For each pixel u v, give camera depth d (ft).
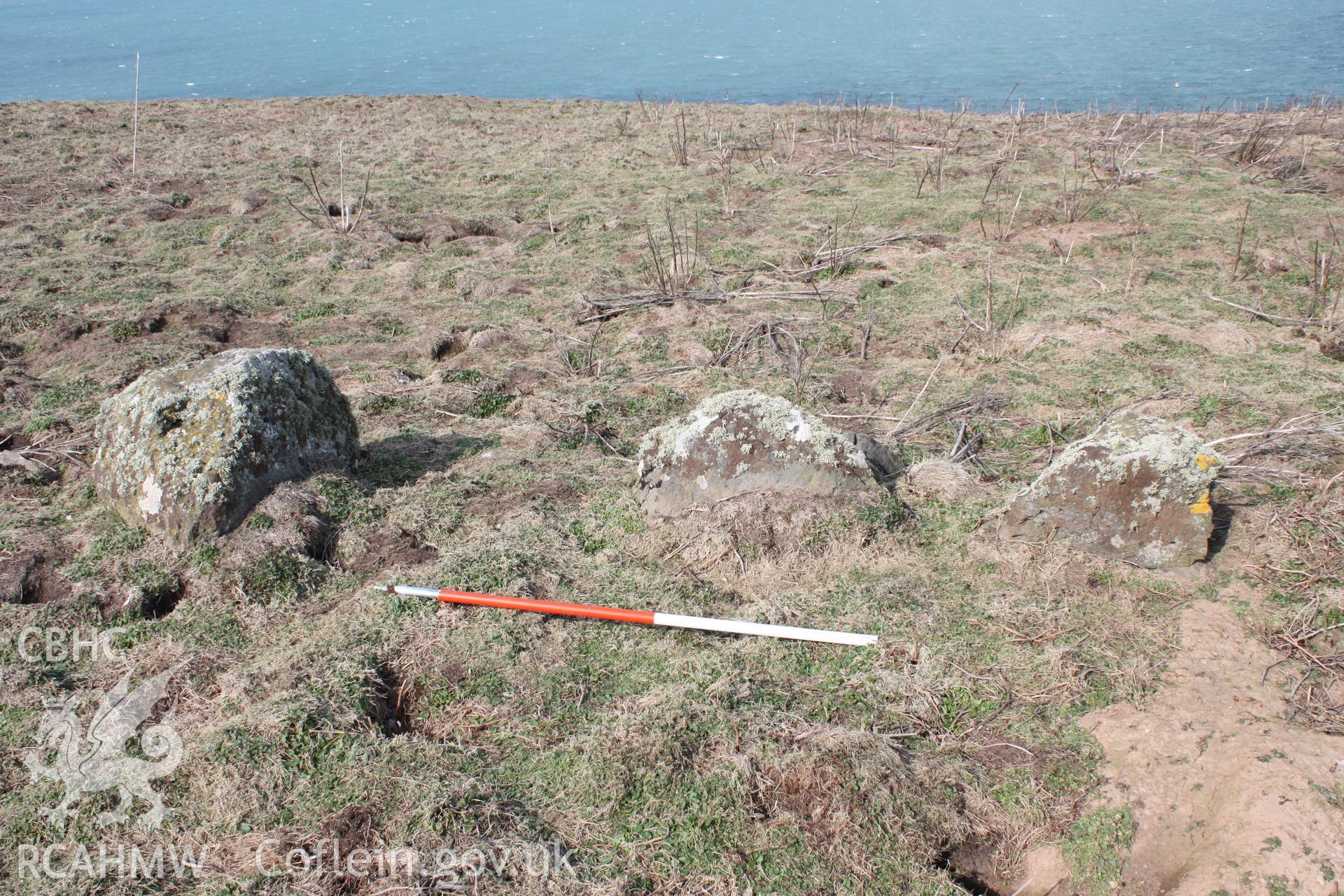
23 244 32.58
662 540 16.01
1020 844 11.08
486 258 31.63
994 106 64.80
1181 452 14.60
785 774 11.37
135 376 22.86
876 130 47.24
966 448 18.66
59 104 55.42
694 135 46.80
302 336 26.23
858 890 10.32
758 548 15.64
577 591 14.82
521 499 17.35
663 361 24.02
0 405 21.84
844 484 16.14
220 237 33.53
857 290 27.37
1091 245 30.27
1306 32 103.50
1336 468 17.07
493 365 24.03
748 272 29.25
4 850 10.52
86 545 15.39
